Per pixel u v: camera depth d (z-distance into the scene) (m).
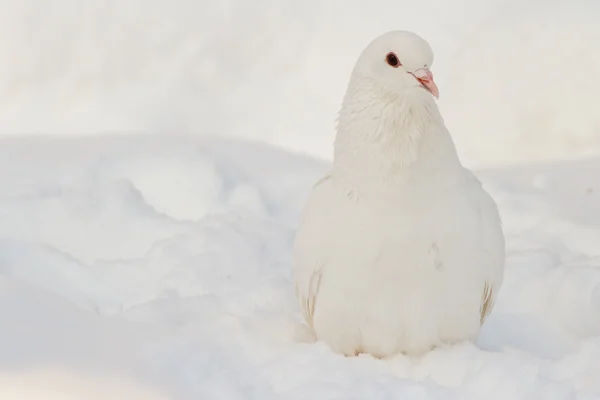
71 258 11.00
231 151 14.95
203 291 10.27
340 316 8.12
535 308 9.91
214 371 7.31
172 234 11.72
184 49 21.12
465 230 7.87
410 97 7.74
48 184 13.34
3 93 21.05
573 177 14.50
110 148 14.95
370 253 7.80
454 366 7.78
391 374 7.69
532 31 18.69
